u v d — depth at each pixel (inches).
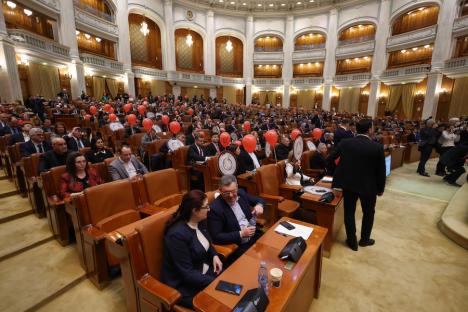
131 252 57.6
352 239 106.0
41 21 460.1
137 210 95.0
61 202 99.7
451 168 194.9
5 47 330.6
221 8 772.6
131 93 639.8
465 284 86.1
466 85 483.2
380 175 98.2
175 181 111.3
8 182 155.3
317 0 723.4
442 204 156.0
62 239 102.8
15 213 119.6
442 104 526.9
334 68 748.0
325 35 759.1
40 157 127.3
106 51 613.0
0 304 74.5
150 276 59.4
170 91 753.6
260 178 114.3
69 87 486.3
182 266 59.7
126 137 227.3
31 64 402.3
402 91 609.3
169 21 703.1
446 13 510.3
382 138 239.9
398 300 78.9
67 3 475.5
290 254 61.8
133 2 629.3
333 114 617.6
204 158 167.2
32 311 74.4
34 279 84.5
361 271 92.9
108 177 126.4
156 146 193.9
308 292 70.2
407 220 134.2
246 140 144.5
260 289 48.9
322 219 100.4
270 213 110.2
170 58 724.0
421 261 98.9
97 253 80.9
